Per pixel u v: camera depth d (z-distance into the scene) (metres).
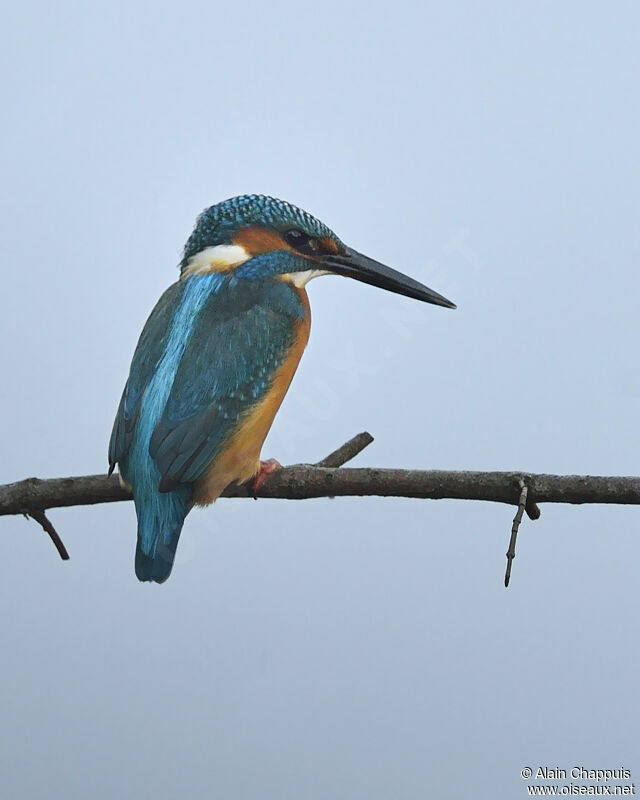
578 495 6.35
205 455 7.55
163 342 8.08
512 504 6.50
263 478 7.80
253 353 8.02
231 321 8.20
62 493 7.48
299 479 7.59
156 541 7.31
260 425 7.88
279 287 8.68
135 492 7.45
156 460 7.41
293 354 8.29
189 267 8.89
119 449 7.57
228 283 8.58
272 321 8.28
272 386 8.05
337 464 7.79
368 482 7.03
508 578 6.11
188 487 7.64
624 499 6.30
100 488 7.54
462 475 6.64
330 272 9.25
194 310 8.33
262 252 8.90
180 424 7.57
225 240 8.88
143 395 7.75
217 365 7.88
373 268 9.27
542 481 6.39
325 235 9.19
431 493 6.76
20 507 7.50
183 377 7.81
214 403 7.73
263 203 9.02
